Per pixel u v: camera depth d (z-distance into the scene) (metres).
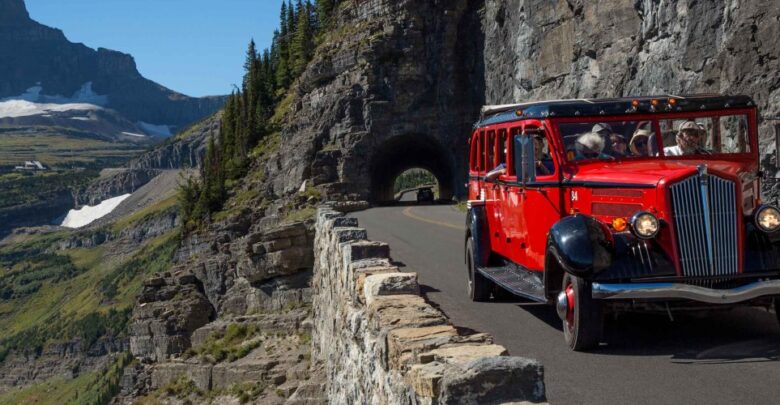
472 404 4.62
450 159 76.88
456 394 4.63
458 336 6.18
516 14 57.69
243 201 89.31
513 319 10.51
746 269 7.98
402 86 76.38
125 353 184.62
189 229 94.50
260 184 90.00
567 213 9.16
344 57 79.94
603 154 9.32
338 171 77.31
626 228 8.30
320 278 25.42
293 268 49.56
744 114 9.44
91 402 163.12
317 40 102.56
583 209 8.91
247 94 112.56
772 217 8.09
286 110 101.69
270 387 42.53
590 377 7.36
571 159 9.28
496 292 12.36
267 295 51.00
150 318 69.19
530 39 53.88
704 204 8.03
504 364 4.69
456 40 74.88
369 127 76.50
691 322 9.67
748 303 8.25
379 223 37.84
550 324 10.06
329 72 81.69
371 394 8.09
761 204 8.32
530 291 9.46
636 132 9.42
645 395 6.70
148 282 70.56
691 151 9.38
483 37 71.25
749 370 7.34
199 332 56.59
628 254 8.07
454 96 74.50
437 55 75.50
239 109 111.19
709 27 29.23
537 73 52.66
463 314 11.05
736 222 8.06
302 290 49.31
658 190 8.07
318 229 26.97
